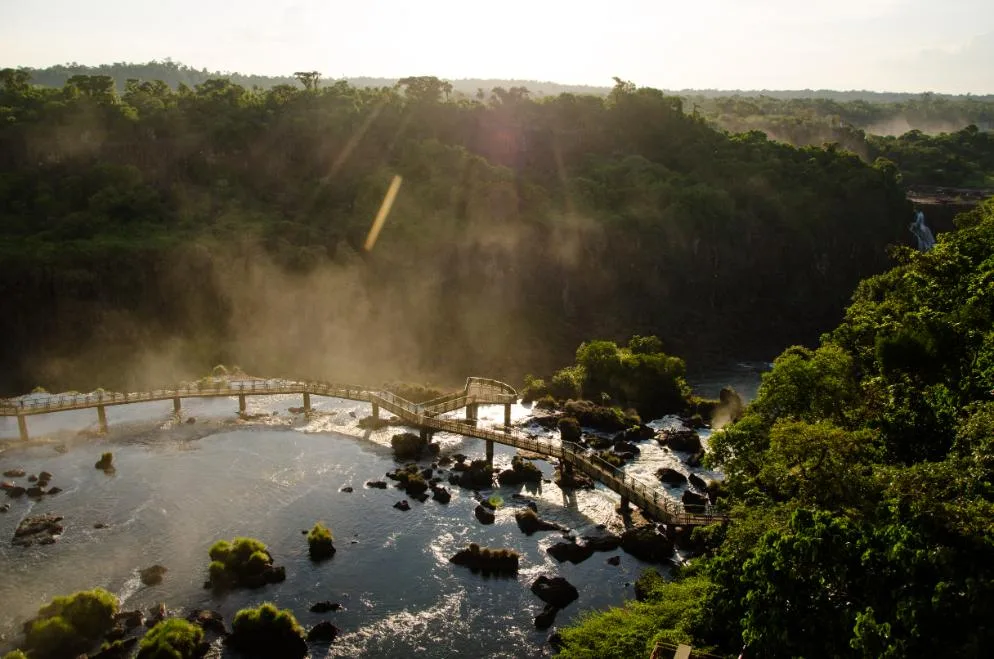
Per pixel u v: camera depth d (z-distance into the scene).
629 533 67.50
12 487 76.31
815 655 35.06
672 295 163.25
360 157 175.62
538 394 111.25
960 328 57.03
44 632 52.06
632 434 94.06
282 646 52.59
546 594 59.22
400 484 79.25
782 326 165.38
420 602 59.00
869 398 55.91
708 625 43.22
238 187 166.88
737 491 55.88
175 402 100.75
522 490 78.62
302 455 87.50
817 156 198.12
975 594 30.66
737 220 172.12
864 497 40.97
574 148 194.88
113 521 70.62
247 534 68.69
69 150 162.12
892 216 184.62
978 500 34.81
